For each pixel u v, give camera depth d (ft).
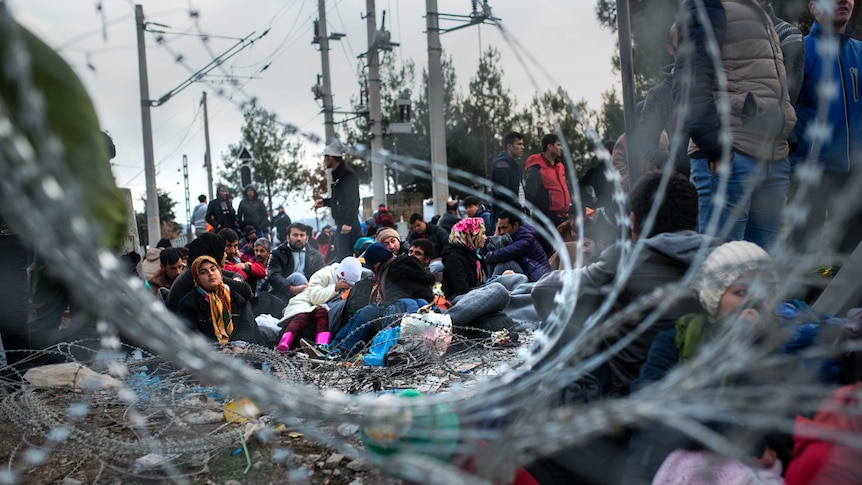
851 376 7.20
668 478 6.68
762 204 12.47
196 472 10.10
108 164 4.19
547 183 25.13
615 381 8.04
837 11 13.70
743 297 6.36
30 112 2.92
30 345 15.05
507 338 15.28
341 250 31.53
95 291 3.17
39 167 2.94
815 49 13.91
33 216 2.92
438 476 3.88
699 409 3.94
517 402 5.00
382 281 19.25
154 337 3.41
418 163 4.66
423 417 4.68
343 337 18.56
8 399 11.32
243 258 31.96
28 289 15.10
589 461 7.61
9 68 2.97
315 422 6.31
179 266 20.80
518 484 7.24
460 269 23.41
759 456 6.77
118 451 9.86
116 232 4.16
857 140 13.79
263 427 10.71
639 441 7.18
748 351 4.31
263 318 21.11
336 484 9.64
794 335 7.47
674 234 8.30
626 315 4.76
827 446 6.35
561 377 4.91
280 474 9.95
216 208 51.96
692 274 4.68
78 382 12.11
